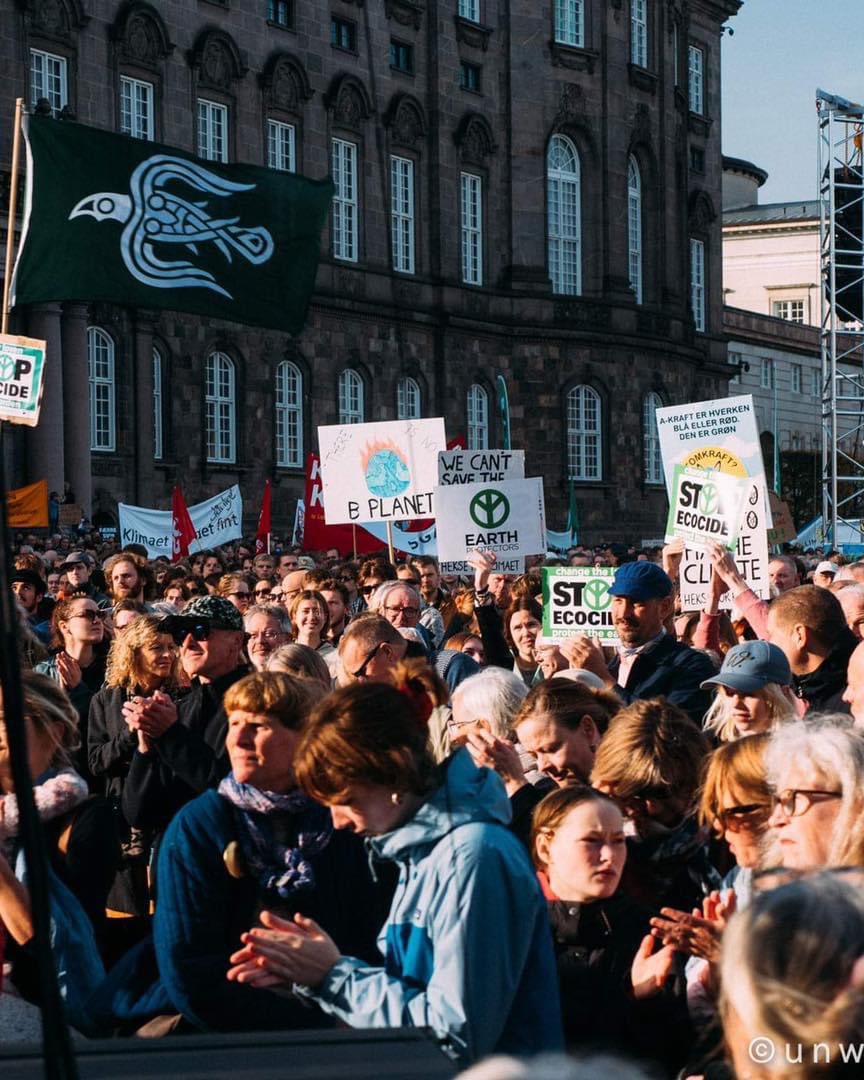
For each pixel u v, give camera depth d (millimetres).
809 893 3016
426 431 21094
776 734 5945
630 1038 6027
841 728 5809
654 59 79750
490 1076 2246
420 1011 5047
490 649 15023
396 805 5375
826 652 10414
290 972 5348
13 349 12641
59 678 12203
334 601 16453
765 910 3021
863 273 53500
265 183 17281
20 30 52031
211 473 59438
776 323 119125
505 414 66312
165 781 8680
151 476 56500
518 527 19156
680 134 82688
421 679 6195
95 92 54969
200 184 17000
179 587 19094
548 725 7715
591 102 75875
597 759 7055
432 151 70375
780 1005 2887
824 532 53312
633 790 6836
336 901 6281
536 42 73812
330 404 65000
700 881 6875
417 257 69812
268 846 6230
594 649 11430
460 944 5055
